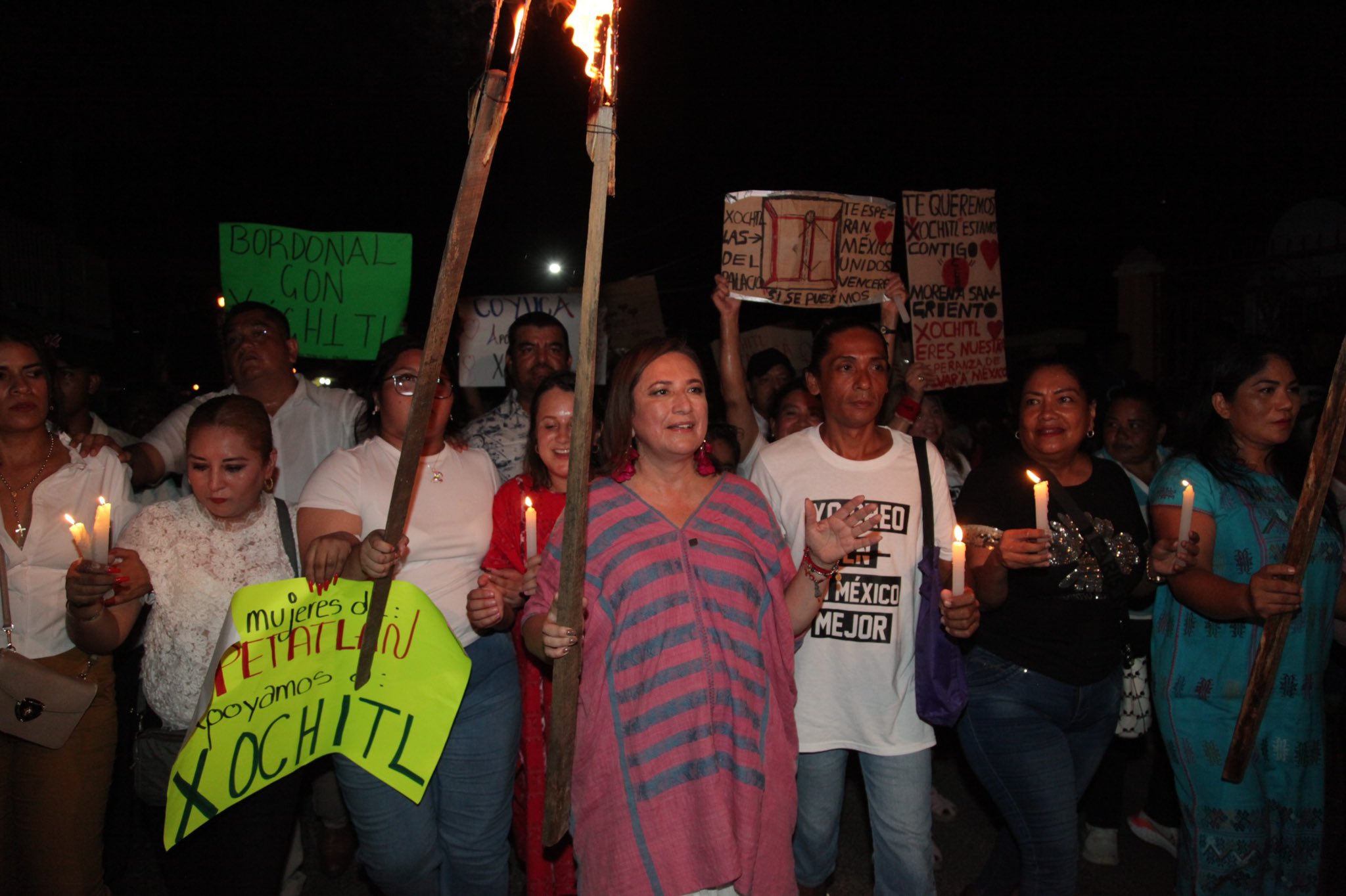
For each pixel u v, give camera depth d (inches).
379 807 123.6
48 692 116.7
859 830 190.9
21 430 126.8
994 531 126.6
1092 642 134.3
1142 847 181.0
